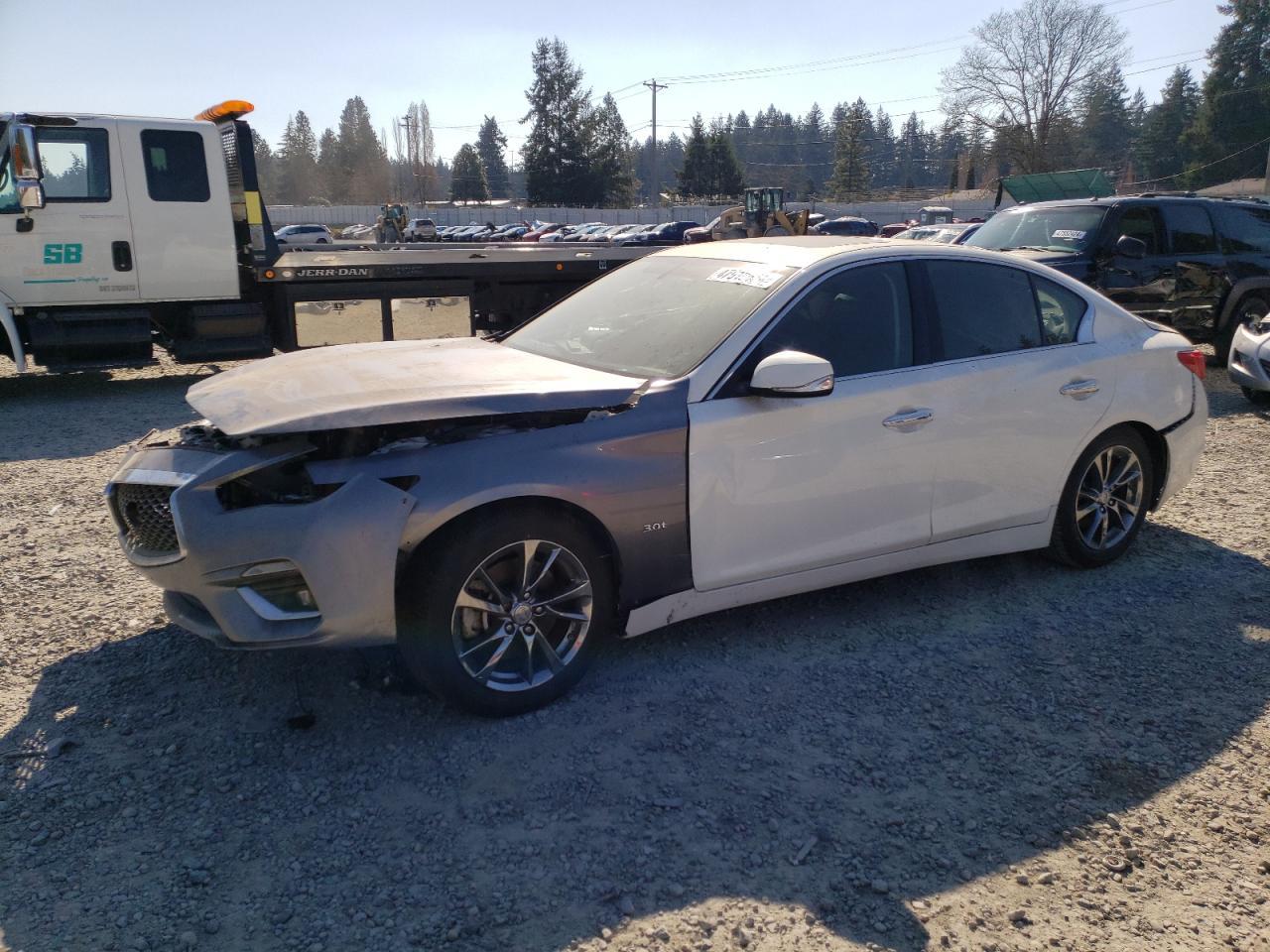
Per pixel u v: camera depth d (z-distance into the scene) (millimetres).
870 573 4219
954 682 3834
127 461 3592
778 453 3809
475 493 3246
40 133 9633
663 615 3734
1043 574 4945
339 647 3244
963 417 4258
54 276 9883
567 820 2943
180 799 3023
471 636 3395
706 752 3320
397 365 3955
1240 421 8492
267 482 3367
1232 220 10727
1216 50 77562
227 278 10578
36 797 3014
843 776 3197
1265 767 3281
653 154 70000
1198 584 4820
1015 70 75688
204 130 10203
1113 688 3801
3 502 6090
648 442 3557
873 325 4141
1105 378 4730
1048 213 10562
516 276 11281
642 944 2457
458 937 2469
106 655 3949
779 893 2646
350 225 67312
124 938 2447
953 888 2686
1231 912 2613
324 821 2930
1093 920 2572
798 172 135875
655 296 4453
